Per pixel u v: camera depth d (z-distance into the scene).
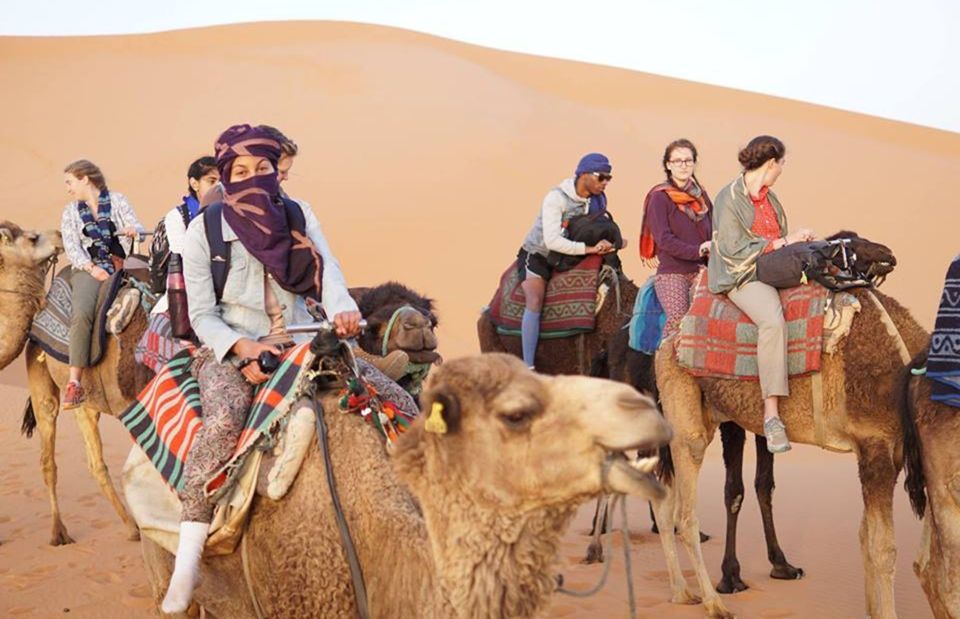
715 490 12.41
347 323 4.39
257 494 4.34
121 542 9.84
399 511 3.98
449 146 34.69
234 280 4.79
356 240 27.62
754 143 7.38
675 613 7.77
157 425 4.82
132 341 8.85
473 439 3.36
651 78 52.22
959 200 35.09
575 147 36.41
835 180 38.03
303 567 4.16
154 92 43.97
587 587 8.42
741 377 7.38
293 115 39.41
